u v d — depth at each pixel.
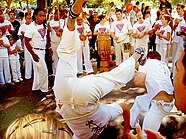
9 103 5.92
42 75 6.43
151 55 4.09
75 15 2.76
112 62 8.71
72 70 2.96
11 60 7.30
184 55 1.27
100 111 3.11
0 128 4.77
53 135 1.04
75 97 2.95
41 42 6.21
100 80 3.02
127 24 8.35
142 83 3.83
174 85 1.32
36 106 5.73
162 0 8.48
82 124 3.11
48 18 8.75
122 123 4.45
